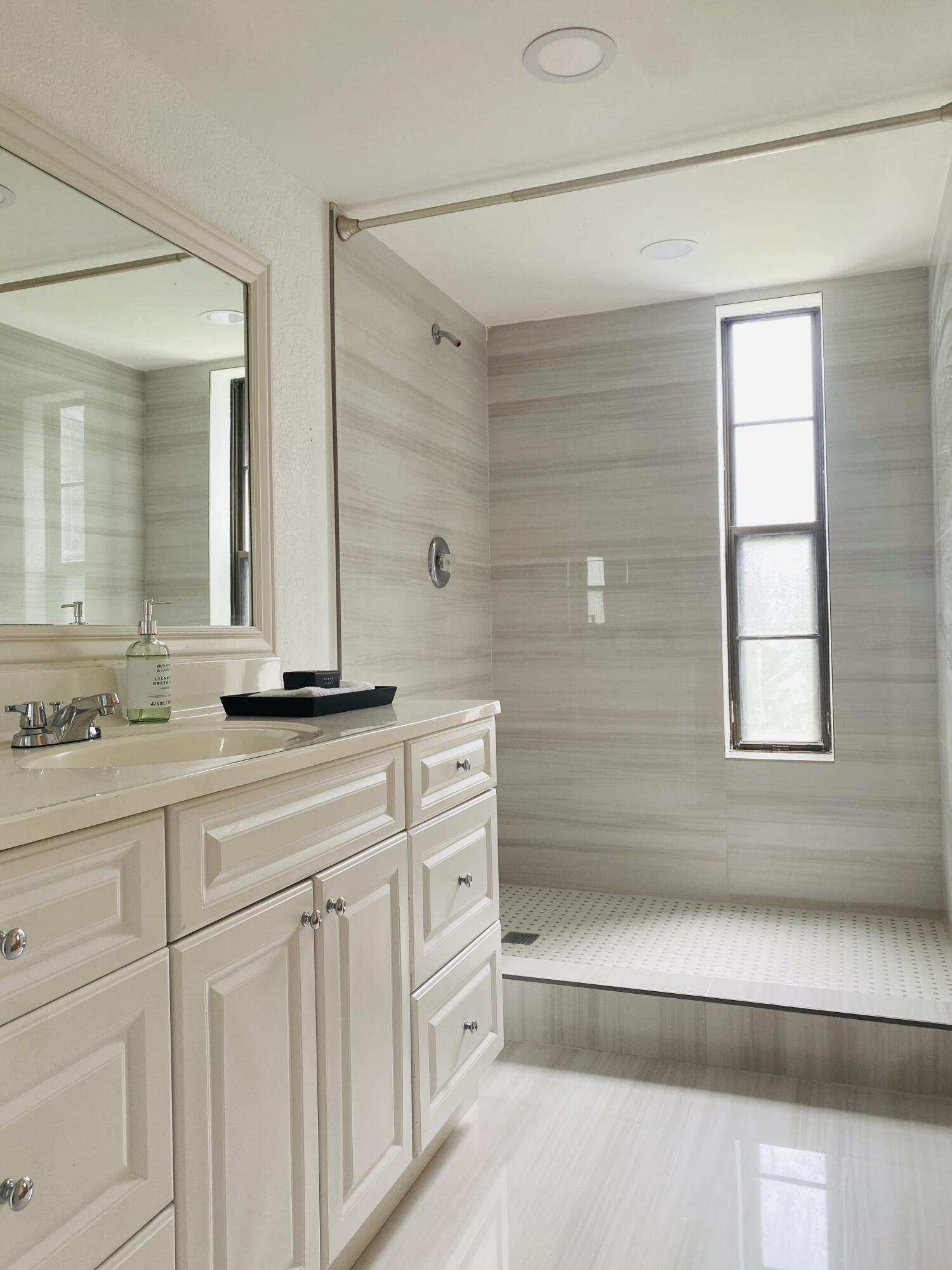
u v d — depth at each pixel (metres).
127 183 1.75
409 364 2.90
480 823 2.01
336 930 1.41
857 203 2.55
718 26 1.79
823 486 3.20
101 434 1.71
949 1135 1.94
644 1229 1.64
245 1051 1.19
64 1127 0.92
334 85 1.95
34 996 0.88
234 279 2.08
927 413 3.00
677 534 3.29
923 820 3.02
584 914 3.12
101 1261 0.96
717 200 2.51
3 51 1.52
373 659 2.64
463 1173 1.82
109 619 1.72
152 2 1.67
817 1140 1.93
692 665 3.27
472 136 2.17
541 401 3.45
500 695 3.52
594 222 2.64
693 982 2.39
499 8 1.72
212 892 1.14
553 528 3.44
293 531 2.28
